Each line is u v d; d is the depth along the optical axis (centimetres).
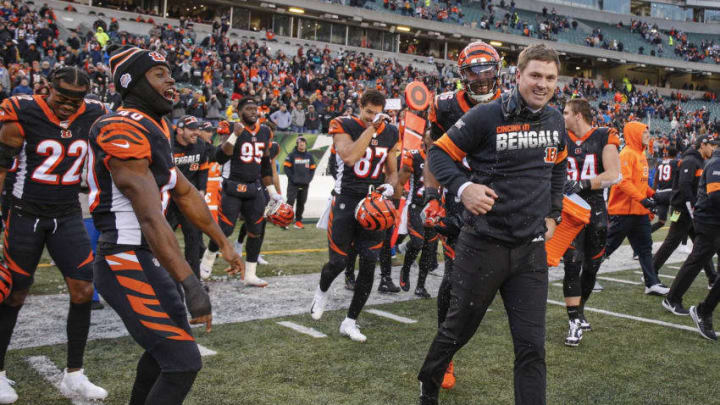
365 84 2844
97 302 485
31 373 334
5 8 1991
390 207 398
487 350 404
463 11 4256
